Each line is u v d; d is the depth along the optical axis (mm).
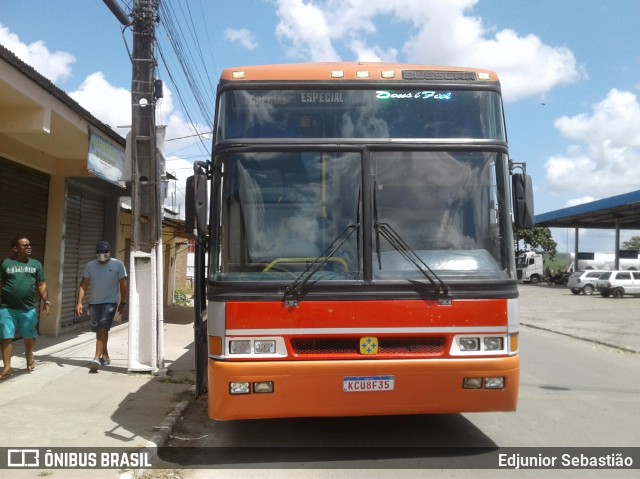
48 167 12102
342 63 5727
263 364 4984
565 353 13141
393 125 5461
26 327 8445
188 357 10977
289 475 5039
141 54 8953
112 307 9117
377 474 5047
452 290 5137
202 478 4984
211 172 5527
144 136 8953
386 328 5059
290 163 5340
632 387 9070
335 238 5219
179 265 30969
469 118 5551
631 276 36125
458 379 5082
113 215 15617
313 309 5039
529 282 58312
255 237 5219
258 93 5465
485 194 5426
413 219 5297
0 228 10414
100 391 7727
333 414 5027
